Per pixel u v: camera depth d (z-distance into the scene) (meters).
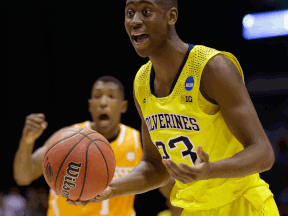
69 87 14.27
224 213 2.91
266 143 2.37
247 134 2.41
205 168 2.16
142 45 2.69
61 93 14.39
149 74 3.08
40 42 13.07
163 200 13.37
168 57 2.79
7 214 9.85
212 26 11.81
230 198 2.87
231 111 2.51
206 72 2.63
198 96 2.70
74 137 2.77
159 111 2.90
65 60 13.58
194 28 11.82
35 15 12.29
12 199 10.25
